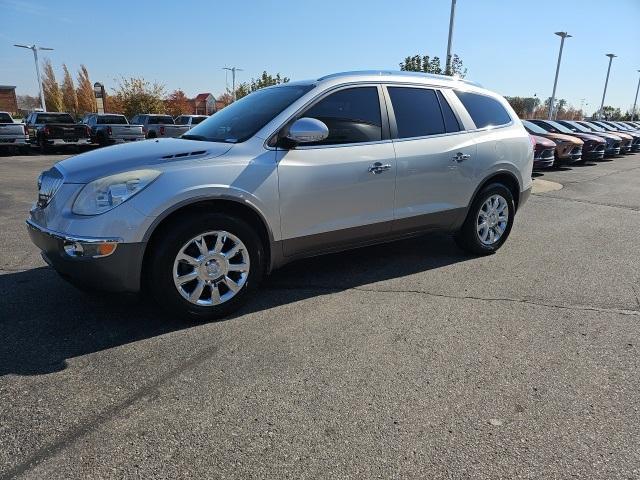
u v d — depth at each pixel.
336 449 2.39
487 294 4.45
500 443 2.45
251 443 2.43
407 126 4.69
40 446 2.38
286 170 3.90
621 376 3.10
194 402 2.75
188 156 3.63
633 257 5.72
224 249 3.79
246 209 3.80
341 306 4.11
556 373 3.12
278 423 2.58
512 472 2.26
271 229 3.91
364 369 3.13
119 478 2.19
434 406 2.75
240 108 4.62
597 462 2.33
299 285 4.59
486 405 2.77
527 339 3.58
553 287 4.67
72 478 2.19
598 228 7.30
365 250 5.78
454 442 2.45
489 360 3.27
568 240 6.51
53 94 57.03
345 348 3.40
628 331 3.74
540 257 5.65
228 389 2.88
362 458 2.33
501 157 5.38
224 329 3.66
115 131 23.25
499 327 3.77
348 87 4.36
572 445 2.44
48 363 3.14
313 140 3.80
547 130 18.66
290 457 2.34
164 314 3.88
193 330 3.62
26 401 2.73
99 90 42.19
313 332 3.63
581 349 3.44
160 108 49.00
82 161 3.66
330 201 4.18
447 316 3.96
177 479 2.19
